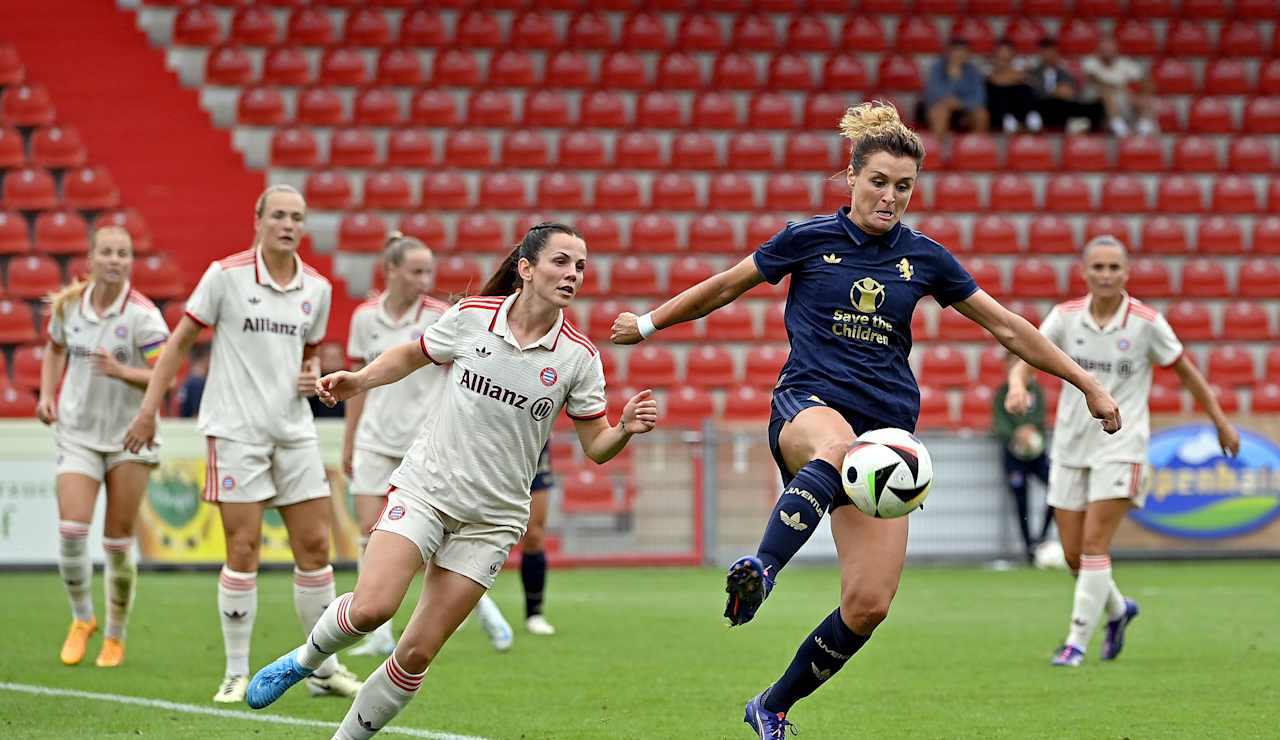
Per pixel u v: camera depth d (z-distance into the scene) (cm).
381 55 4894
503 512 1168
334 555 3150
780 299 4341
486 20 5056
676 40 5159
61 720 1472
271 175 4519
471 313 1169
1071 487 1967
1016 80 4906
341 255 4347
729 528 3525
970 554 3550
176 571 3212
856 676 1827
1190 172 4878
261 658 1956
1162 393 3978
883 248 1183
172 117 4656
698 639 2198
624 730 1436
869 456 1070
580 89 4900
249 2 4978
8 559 3170
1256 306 4450
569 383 1171
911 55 5191
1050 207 4747
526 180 4606
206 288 1606
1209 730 1436
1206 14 5369
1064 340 1973
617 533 3512
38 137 4481
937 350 4122
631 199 4606
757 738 1393
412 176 4553
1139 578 3198
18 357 3834
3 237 4250
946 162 4819
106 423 1883
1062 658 1920
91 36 4847
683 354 4200
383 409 2020
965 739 1393
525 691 1697
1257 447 3597
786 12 5281
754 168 4794
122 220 4278
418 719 1500
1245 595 2855
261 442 1617
